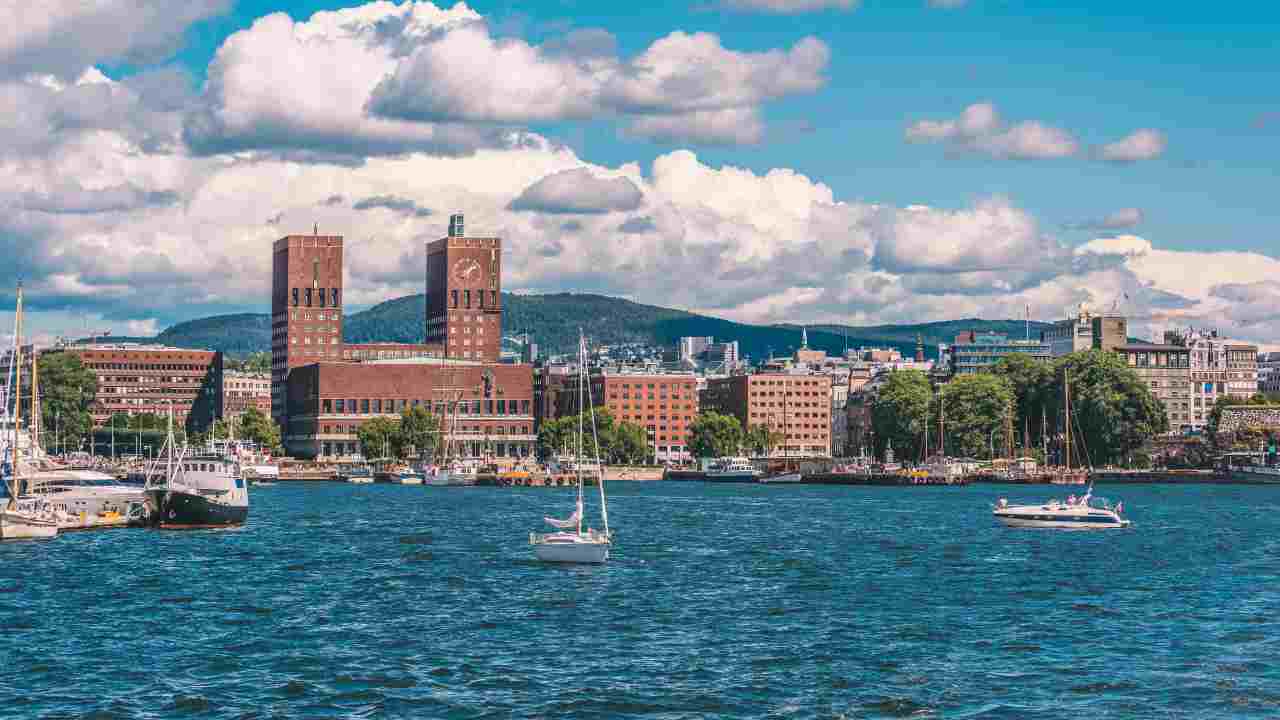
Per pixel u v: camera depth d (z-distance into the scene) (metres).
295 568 160.00
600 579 150.50
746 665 100.44
